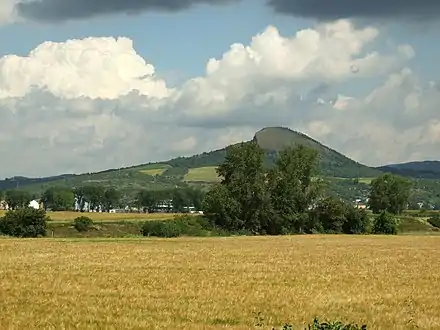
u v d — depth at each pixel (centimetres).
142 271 4162
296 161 12075
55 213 16188
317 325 1831
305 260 5288
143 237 10075
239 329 2169
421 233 12669
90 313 2469
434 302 2903
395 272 4288
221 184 12131
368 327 2259
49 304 2689
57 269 4247
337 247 7375
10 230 9881
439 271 4369
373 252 6469
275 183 12025
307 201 12106
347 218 12294
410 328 2262
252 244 7969
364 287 3434
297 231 12119
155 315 2447
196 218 11831
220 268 4447
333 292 3200
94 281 3544
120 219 12319
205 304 2742
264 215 11875
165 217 13262
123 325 2216
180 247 7119
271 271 4262
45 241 8119
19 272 4025
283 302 2817
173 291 3156
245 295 3030
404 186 16312
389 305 2802
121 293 3066
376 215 13925
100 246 7106
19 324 2206
